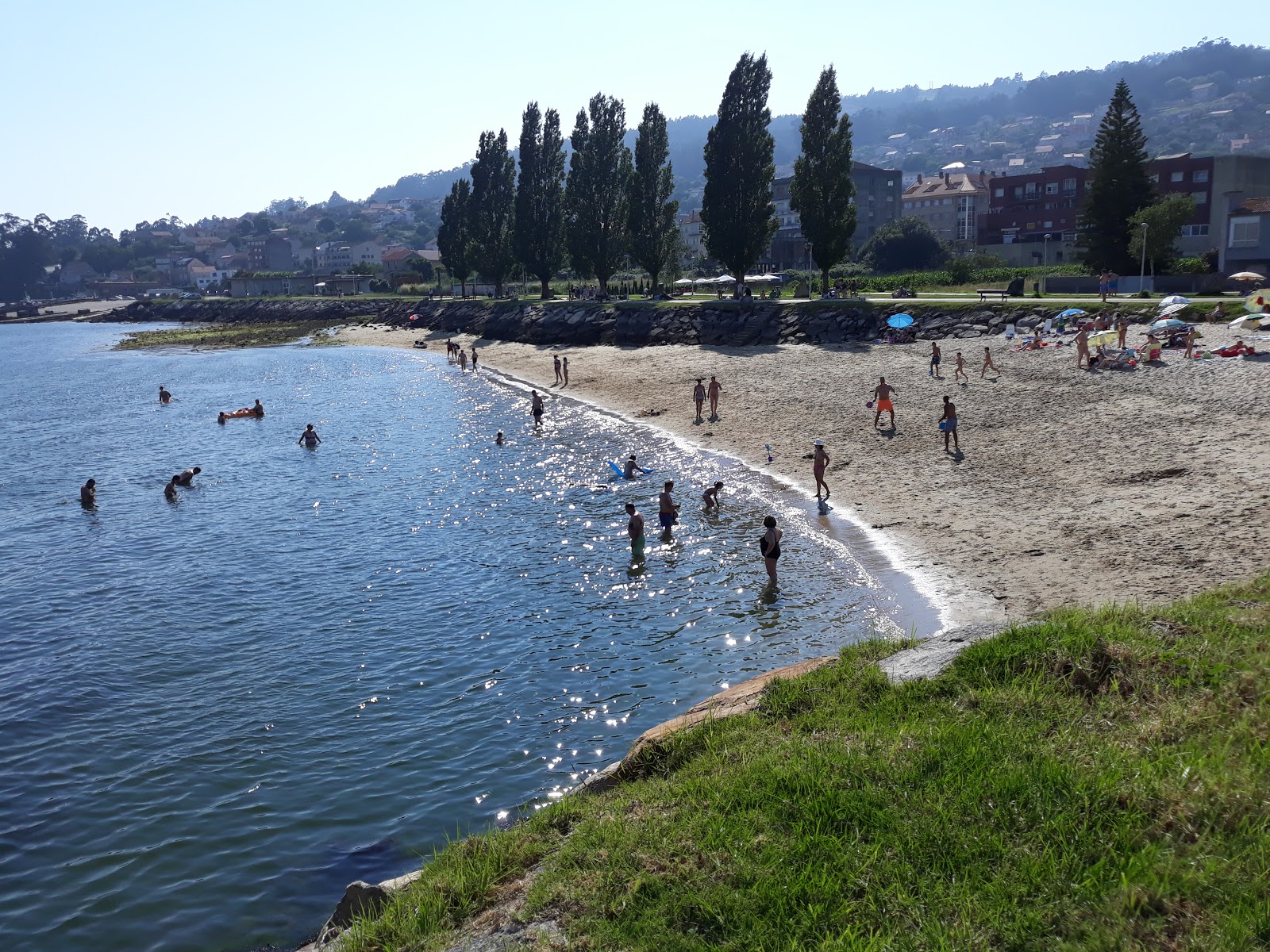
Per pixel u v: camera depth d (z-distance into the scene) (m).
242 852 11.45
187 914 10.28
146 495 33.66
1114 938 5.86
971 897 6.44
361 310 131.62
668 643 17.38
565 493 30.11
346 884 10.63
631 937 6.64
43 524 29.95
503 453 37.69
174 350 104.88
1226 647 9.66
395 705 15.52
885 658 11.33
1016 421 30.72
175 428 49.47
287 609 20.69
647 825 8.07
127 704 16.11
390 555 24.39
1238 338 37.31
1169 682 9.04
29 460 41.62
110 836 11.98
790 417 37.22
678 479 30.67
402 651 17.94
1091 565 17.88
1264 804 6.90
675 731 10.43
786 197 136.25
